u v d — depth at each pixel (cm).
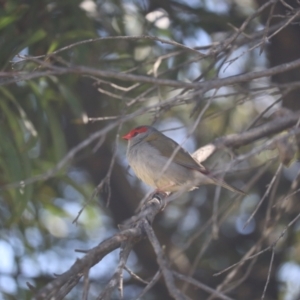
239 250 1513
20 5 1147
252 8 1440
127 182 1552
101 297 570
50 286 539
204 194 1558
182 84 633
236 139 995
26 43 1052
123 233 629
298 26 1194
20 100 1213
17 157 1043
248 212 1541
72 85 1256
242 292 1436
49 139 1293
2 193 1196
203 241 1516
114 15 1327
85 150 1472
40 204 1334
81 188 1288
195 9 1354
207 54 774
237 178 1502
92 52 1225
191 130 609
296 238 1464
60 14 1237
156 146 1023
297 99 1131
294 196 1397
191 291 1416
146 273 1477
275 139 629
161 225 1562
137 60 1288
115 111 1381
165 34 1312
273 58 1252
